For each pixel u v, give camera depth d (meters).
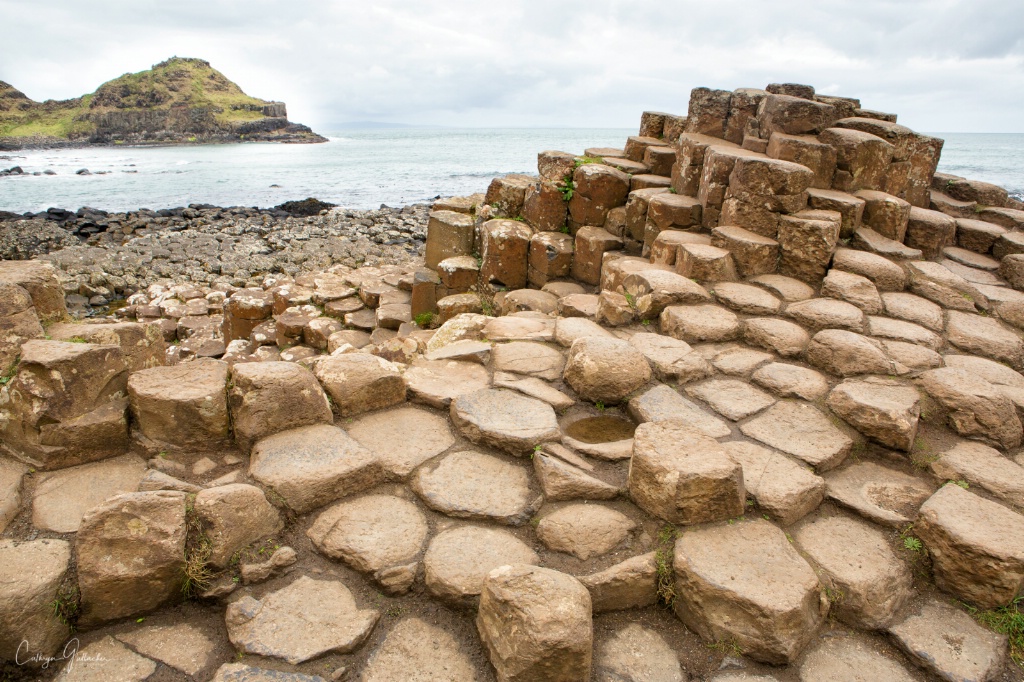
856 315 5.60
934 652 2.79
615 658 2.77
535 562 3.06
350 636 2.71
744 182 6.84
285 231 21.22
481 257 9.29
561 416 4.24
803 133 8.12
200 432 3.56
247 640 2.68
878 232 7.37
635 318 5.80
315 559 3.10
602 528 3.21
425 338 7.29
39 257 15.69
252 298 10.00
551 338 5.33
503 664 2.53
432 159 74.88
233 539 2.97
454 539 3.16
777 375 4.75
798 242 6.54
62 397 3.38
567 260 8.52
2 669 2.55
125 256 16.08
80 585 2.70
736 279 6.61
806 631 2.83
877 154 7.83
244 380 3.61
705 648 2.86
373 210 27.34
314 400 3.78
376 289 9.79
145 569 2.76
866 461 3.99
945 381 4.36
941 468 3.79
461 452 3.79
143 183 42.31
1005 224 8.17
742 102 8.98
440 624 2.87
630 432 4.11
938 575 3.14
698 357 4.88
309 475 3.33
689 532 3.18
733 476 3.18
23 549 2.81
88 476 3.39
